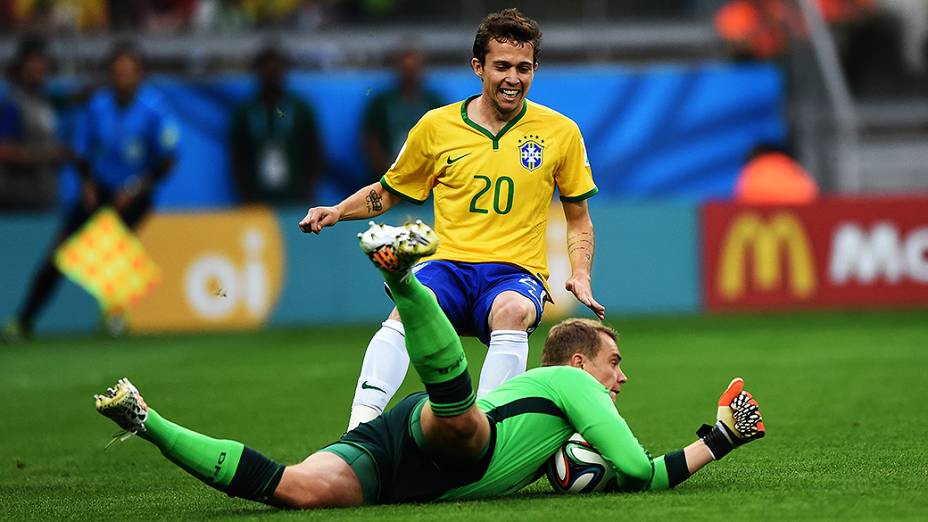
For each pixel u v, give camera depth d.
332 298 54.41
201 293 54.06
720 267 55.03
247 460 16.39
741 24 63.91
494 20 20.59
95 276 52.03
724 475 19.42
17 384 38.06
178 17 64.31
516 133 21.05
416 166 21.41
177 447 16.12
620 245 54.91
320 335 50.00
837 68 63.25
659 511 16.09
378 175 56.28
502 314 20.05
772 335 45.91
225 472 16.28
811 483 18.48
